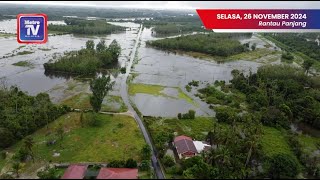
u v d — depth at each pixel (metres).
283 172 86.31
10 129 106.56
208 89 172.50
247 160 93.12
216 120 132.88
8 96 135.25
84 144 106.94
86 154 100.56
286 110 137.88
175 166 93.75
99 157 99.00
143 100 156.75
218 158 91.00
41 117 118.62
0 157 97.62
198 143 108.50
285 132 123.56
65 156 98.94
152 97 162.12
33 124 113.88
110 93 163.12
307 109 138.25
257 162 98.19
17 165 87.62
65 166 93.00
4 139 102.12
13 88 152.50
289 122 134.12
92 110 135.88
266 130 125.00
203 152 98.75
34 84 174.62
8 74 191.00
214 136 110.75
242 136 114.56
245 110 145.62
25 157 96.44
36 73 197.50
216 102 156.00
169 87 180.88
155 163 97.94
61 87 171.12
